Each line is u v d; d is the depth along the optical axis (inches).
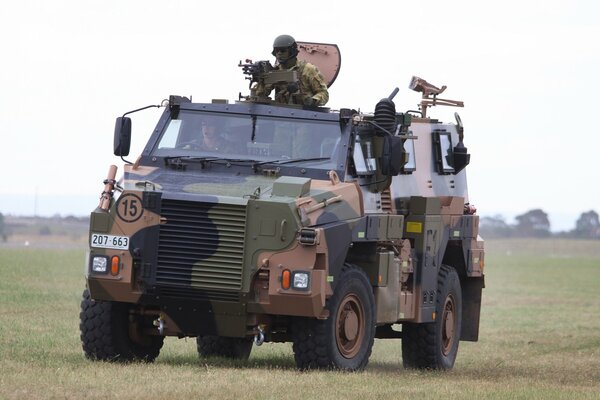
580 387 1893.5
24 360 1876.2
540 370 2269.9
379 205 2080.5
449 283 2345.0
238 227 1829.5
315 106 2068.2
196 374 1760.6
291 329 1929.1
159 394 1542.8
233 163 1978.3
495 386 1825.8
